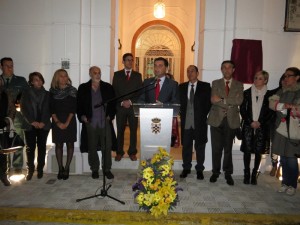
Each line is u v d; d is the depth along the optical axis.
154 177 2.96
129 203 3.41
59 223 3.09
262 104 3.92
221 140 4.11
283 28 4.63
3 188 3.84
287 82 3.64
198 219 3.08
